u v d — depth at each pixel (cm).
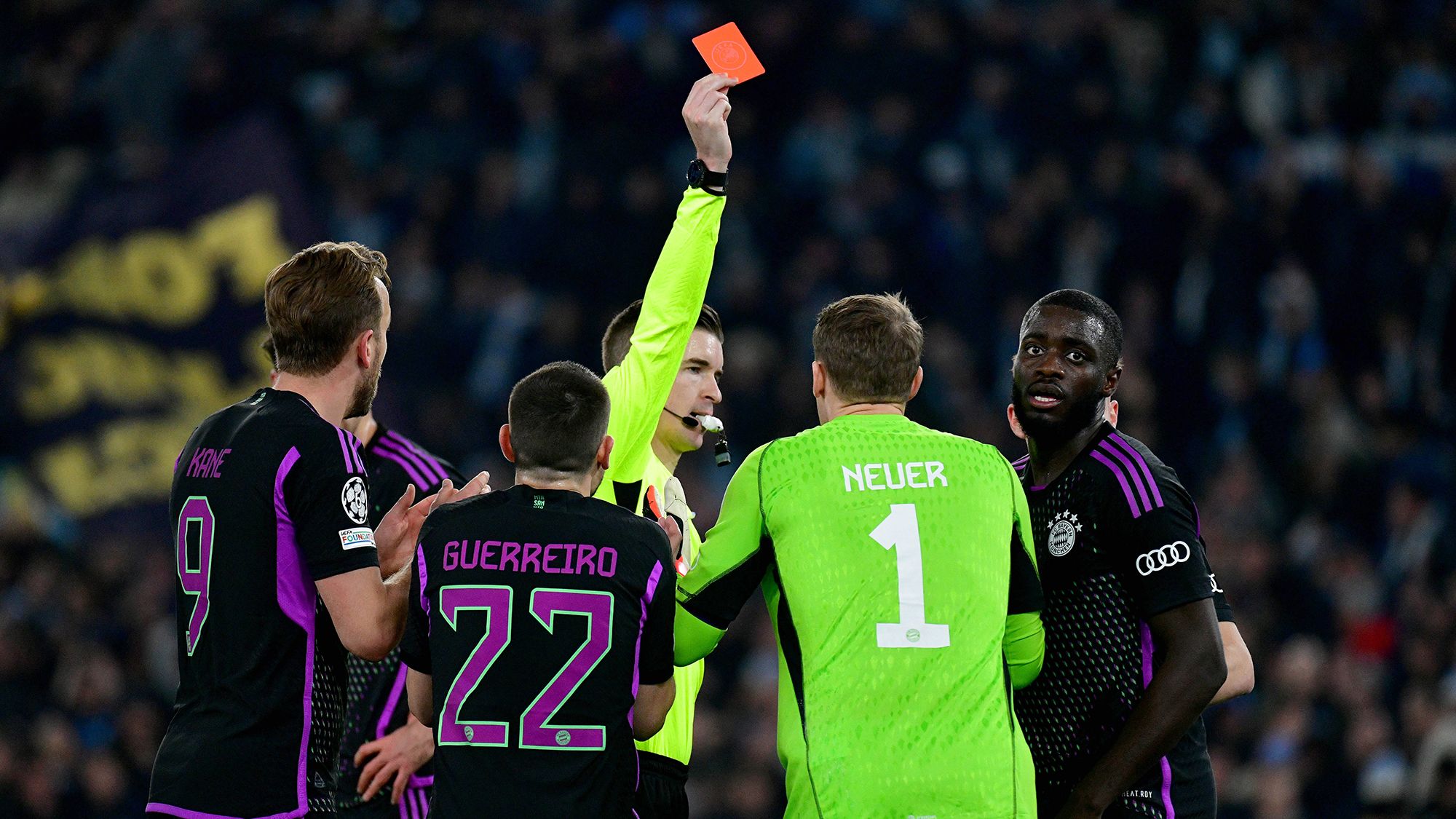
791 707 1462
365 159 5419
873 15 5597
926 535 1461
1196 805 1628
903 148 5272
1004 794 1415
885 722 1416
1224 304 5119
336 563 1452
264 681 1443
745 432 4641
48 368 3828
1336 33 6031
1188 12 5850
